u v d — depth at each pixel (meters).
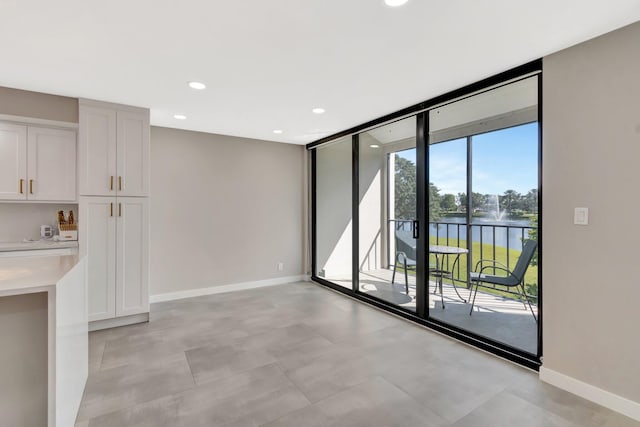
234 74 2.56
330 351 2.71
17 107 2.91
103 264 3.20
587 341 2.03
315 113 3.59
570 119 2.10
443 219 3.59
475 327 3.19
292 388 2.14
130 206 3.33
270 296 4.42
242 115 3.67
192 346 2.80
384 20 1.81
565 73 2.12
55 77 2.62
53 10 1.71
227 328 3.23
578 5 1.66
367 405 1.96
